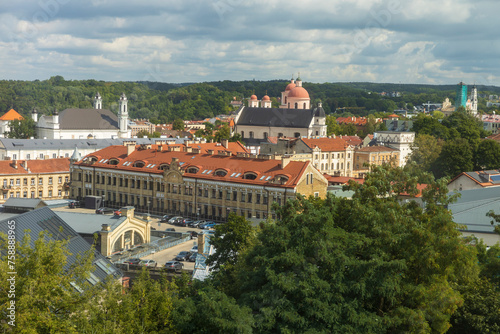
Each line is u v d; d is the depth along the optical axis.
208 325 51.00
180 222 141.38
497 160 199.62
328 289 52.53
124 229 107.50
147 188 156.75
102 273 69.25
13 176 173.88
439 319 53.62
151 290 53.72
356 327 51.47
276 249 57.28
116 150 172.62
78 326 47.69
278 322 52.41
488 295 59.53
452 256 56.50
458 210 95.00
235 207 139.88
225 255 81.75
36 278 47.44
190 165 150.12
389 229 58.53
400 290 55.28
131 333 48.72
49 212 75.12
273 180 134.62
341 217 63.28
